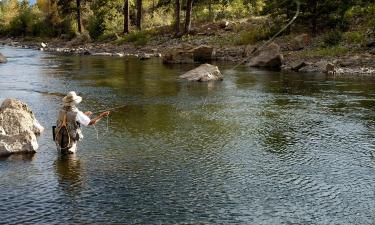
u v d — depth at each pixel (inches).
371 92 644.1
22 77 836.6
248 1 2038.6
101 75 875.4
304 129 436.5
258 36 1334.9
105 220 240.4
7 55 1471.5
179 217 245.1
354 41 1075.9
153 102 573.0
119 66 1069.1
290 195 277.9
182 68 1013.8
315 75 847.7
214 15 1908.2
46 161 334.6
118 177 303.3
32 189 280.8
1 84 732.7
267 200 269.9
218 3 2066.9
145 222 238.7
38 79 807.1
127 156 348.8
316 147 377.7
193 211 253.0
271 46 1032.2
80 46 1982.0
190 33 1672.0
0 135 356.5
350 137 407.8
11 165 324.8
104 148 369.1
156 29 1886.1
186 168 323.3
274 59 1005.2
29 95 619.5
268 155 355.6
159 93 644.7
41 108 522.6
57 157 344.5
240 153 359.9
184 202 264.8
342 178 307.4
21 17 3129.9
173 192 279.4
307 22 1296.8
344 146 380.5
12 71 945.5
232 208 257.9
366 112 510.6
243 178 305.1
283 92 650.2
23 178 299.6
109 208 255.3
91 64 1125.7
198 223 238.4
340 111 516.4
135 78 823.1
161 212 251.1
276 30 1298.0
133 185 289.9
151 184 292.0
